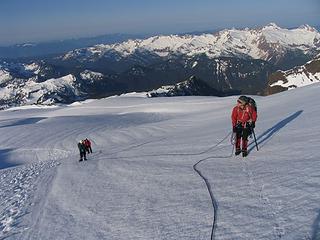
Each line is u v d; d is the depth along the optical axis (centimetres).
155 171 1642
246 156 1478
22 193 1914
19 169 3300
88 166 2373
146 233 966
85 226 1157
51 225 1250
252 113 1466
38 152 6228
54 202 1550
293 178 1040
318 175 1005
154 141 3155
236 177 1214
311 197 877
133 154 2464
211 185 1196
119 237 997
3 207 1667
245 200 986
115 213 1197
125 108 11819
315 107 2678
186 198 1138
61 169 2562
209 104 10025
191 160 1692
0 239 1220
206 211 986
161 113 10006
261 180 1109
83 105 13888
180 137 2942
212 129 3000
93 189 1608
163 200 1186
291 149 1403
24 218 1411
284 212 845
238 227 842
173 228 946
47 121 9975
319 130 1641
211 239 821
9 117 14188
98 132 7081
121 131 6594
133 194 1360
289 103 3859
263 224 819
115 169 1980
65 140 6775
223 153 1672
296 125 1966
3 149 6694
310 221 765
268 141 1672
